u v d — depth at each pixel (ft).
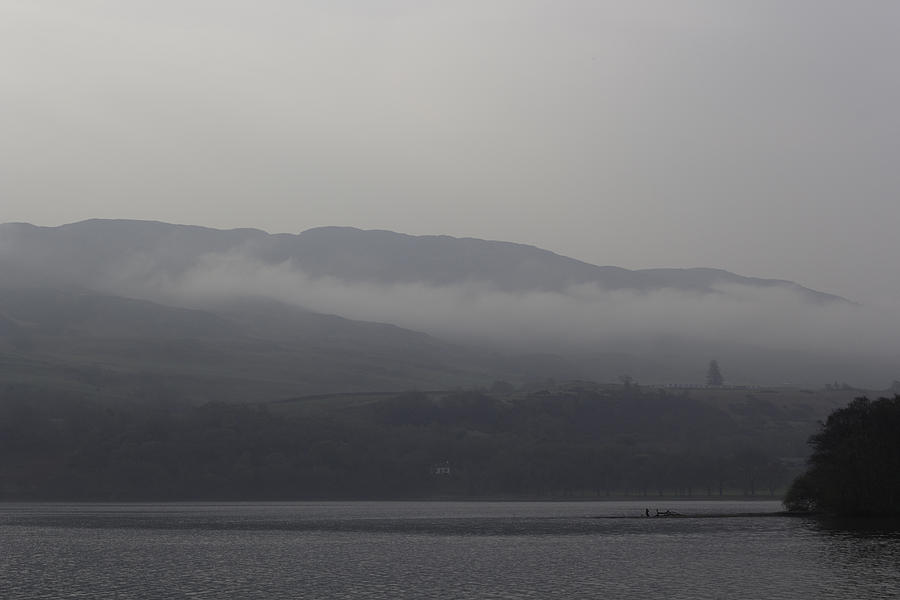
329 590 593.83
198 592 588.09
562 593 574.97
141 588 604.90
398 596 569.64
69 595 578.66
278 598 564.30
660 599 547.49
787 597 548.31
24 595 579.48
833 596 549.54
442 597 565.12
